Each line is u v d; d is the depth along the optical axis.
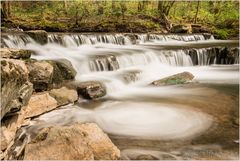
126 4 32.94
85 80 12.61
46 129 6.84
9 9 25.23
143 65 17.00
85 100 10.97
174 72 16.81
